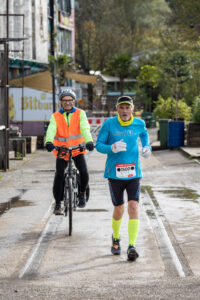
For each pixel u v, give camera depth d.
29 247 7.81
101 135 7.36
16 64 37.41
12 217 10.06
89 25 73.62
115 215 7.43
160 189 13.26
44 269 6.72
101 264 6.91
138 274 6.43
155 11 85.31
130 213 7.29
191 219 9.62
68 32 53.16
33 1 41.22
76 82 58.97
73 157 8.88
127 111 7.27
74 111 8.66
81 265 6.88
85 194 9.26
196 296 5.56
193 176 15.75
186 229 8.82
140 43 80.94
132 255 6.98
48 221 9.64
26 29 39.69
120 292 5.74
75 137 8.68
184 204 11.15
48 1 46.75
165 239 8.12
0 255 7.39
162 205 11.02
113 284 6.04
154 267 6.71
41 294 5.73
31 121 32.28
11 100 33.44
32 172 17.41
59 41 50.28
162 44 70.62
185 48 59.62
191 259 7.02
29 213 10.43
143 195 12.34
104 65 73.44
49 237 8.42
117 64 60.75
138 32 84.31
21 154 22.92
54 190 8.89
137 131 7.36
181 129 25.48
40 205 11.29
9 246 7.88
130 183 7.37
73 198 8.90
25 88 33.31
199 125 24.97
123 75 62.09
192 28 58.44
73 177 8.84
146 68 58.94
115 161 7.34
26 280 6.28
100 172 17.06
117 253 7.34
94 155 23.17
